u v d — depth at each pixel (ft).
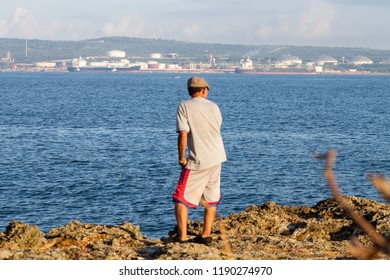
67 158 147.54
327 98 499.10
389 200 5.65
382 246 6.05
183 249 29.19
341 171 134.51
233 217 39.99
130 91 592.60
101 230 34.24
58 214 91.30
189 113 31.24
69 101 408.87
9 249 28.71
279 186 113.91
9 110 314.76
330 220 37.96
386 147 179.63
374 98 514.68
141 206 96.02
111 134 206.59
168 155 155.12
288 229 38.40
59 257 27.81
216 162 31.53
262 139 196.13
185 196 31.89
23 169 130.52
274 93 579.89
